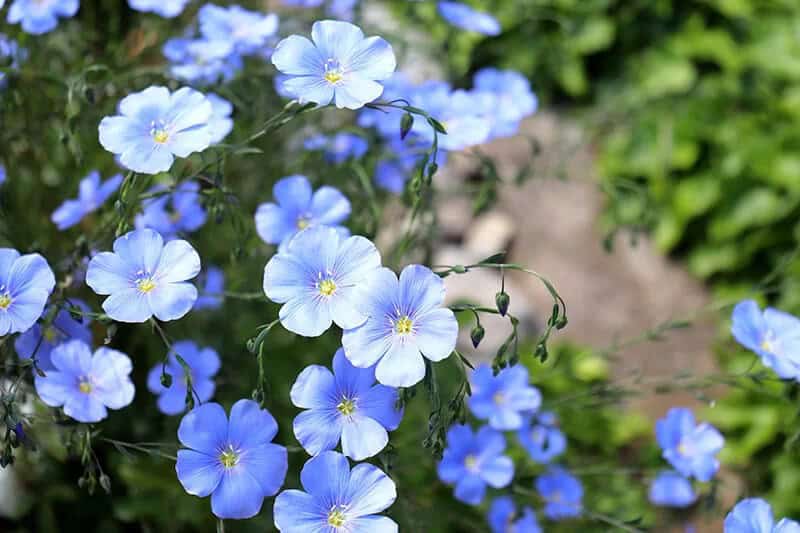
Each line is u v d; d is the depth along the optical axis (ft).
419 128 1.72
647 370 2.65
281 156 2.02
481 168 2.19
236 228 1.63
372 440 1.38
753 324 1.61
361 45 1.43
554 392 2.31
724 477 2.35
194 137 1.47
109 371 1.53
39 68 1.88
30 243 1.80
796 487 2.27
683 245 3.01
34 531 1.93
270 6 2.40
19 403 1.64
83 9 2.03
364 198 1.86
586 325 2.81
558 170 2.20
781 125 2.90
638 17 3.36
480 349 2.48
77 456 1.87
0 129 1.80
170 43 1.82
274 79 1.88
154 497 1.86
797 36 3.22
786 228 2.86
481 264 1.41
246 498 1.41
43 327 1.49
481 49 2.91
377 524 1.38
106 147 1.45
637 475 2.23
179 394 1.66
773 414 2.37
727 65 3.22
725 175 2.87
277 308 1.84
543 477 1.83
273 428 1.43
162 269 1.41
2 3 1.67
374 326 1.36
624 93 3.31
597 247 3.00
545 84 3.25
